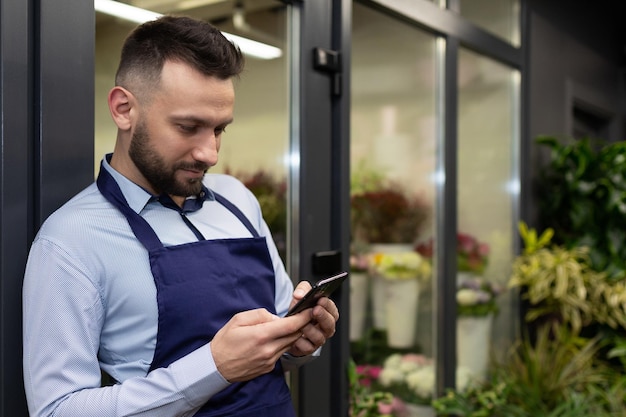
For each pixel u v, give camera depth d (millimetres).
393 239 2119
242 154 1584
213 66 943
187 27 959
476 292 2580
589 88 3584
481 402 2328
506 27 2801
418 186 2246
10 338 1052
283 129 1706
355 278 1953
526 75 2934
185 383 920
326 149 1805
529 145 2959
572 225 3000
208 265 1021
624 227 2850
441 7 2295
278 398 1104
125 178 1019
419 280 2232
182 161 970
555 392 2408
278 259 1295
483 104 2668
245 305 1055
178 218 1068
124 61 972
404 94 2172
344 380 1825
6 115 1050
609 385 2646
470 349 2539
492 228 2744
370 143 2029
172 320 973
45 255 924
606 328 2855
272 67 1666
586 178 2932
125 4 1285
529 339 2943
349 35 1849
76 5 1148
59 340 906
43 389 899
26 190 1082
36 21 1094
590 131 3982
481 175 2670
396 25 2125
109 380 1204
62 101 1126
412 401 2195
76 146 1149
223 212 1162
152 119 943
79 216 965
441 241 2342
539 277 2672
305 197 1720
